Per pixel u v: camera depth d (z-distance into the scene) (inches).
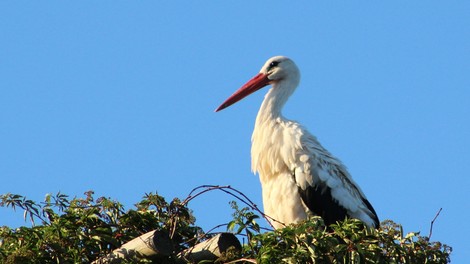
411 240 440.8
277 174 604.4
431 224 448.8
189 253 429.1
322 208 585.6
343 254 412.2
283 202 594.9
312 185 587.2
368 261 419.8
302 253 403.5
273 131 615.2
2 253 435.5
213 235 443.8
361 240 422.9
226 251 417.4
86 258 446.6
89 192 469.1
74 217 453.4
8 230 452.1
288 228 414.9
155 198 458.6
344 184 599.8
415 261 437.1
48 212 467.5
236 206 434.9
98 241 447.2
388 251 430.3
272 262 402.3
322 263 413.4
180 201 452.4
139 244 424.2
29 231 445.7
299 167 589.9
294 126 610.9
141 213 458.0
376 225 607.8
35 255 430.9
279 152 602.9
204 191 446.3
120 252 428.5
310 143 601.3
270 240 413.1
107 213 460.4
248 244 419.2
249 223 433.4
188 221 461.4
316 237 410.0
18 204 464.8
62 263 435.8
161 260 431.5
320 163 594.2
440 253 439.5
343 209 589.0
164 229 450.0
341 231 429.1
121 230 454.3
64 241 441.4
